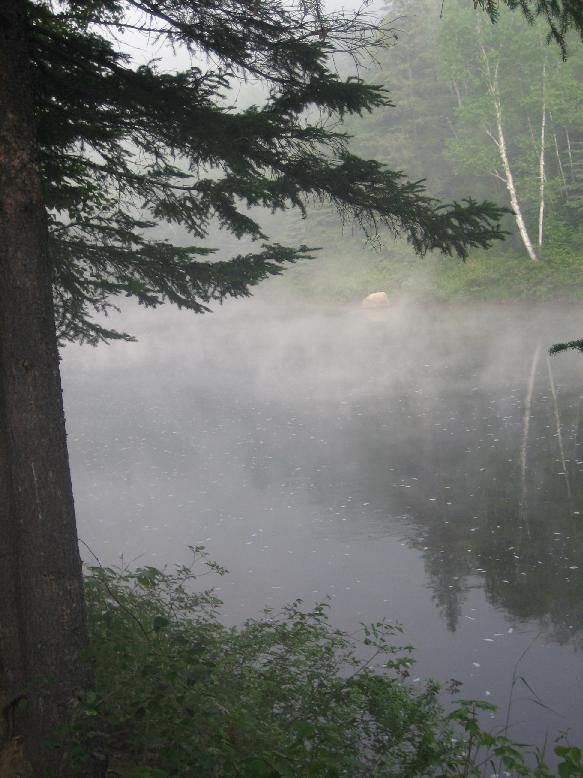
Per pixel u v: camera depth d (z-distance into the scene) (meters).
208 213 6.80
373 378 28.73
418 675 8.22
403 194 5.94
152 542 13.45
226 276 7.23
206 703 4.05
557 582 10.37
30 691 3.86
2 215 3.96
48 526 3.93
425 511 13.76
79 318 7.72
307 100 5.54
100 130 5.89
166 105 5.57
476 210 5.92
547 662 8.31
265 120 5.56
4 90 4.01
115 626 4.79
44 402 3.97
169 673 3.75
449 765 4.11
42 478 3.94
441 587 10.58
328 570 11.51
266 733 4.35
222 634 6.03
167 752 3.57
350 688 5.45
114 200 6.92
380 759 4.62
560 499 13.59
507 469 15.65
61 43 5.37
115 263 7.30
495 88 40.16
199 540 13.35
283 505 14.91
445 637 9.10
